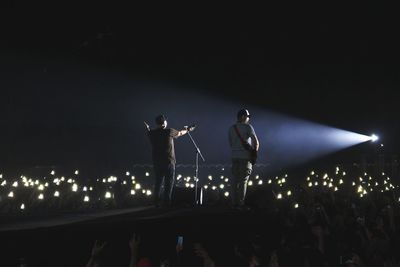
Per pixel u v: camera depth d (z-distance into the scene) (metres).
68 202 14.62
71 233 9.05
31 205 14.07
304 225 10.31
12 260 8.41
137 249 8.62
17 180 20.88
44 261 8.66
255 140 11.88
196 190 12.86
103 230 9.42
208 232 10.63
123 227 9.62
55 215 10.96
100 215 10.89
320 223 10.55
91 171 26.17
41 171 24.80
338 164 28.97
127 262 9.41
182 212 11.05
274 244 9.84
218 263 10.21
